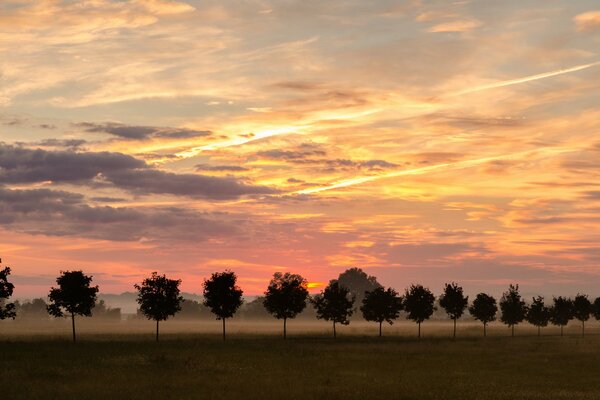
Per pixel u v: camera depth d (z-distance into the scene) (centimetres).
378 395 3638
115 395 3506
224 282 9662
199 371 4803
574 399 3597
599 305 14938
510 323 13362
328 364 5519
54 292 8550
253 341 9012
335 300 11206
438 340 10006
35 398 3369
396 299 11462
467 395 3703
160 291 9194
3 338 9556
